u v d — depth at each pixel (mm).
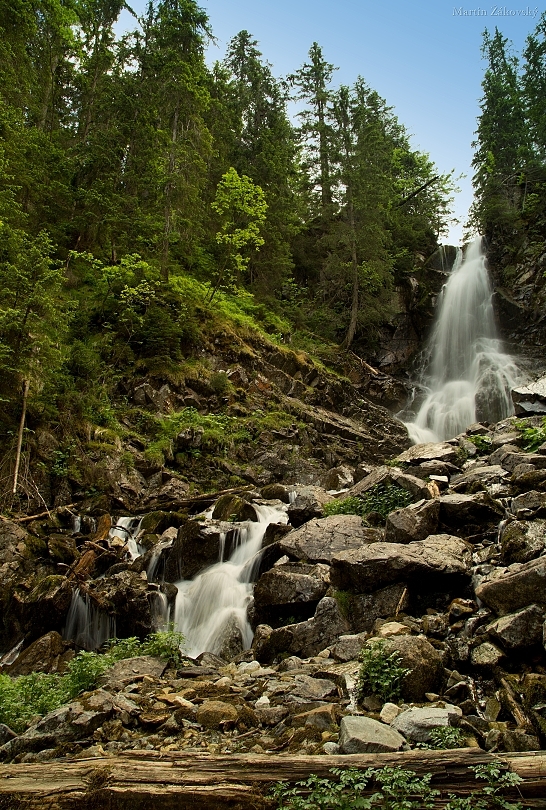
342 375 26828
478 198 37125
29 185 20594
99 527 13367
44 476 14344
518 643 5254
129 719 5195
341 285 30812
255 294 28484
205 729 4977
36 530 12797
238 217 28422
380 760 3668
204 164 25594
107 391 18234
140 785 3760
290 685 5617
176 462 17422
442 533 8680
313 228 34312
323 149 31766
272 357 23766
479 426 14609
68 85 32344
